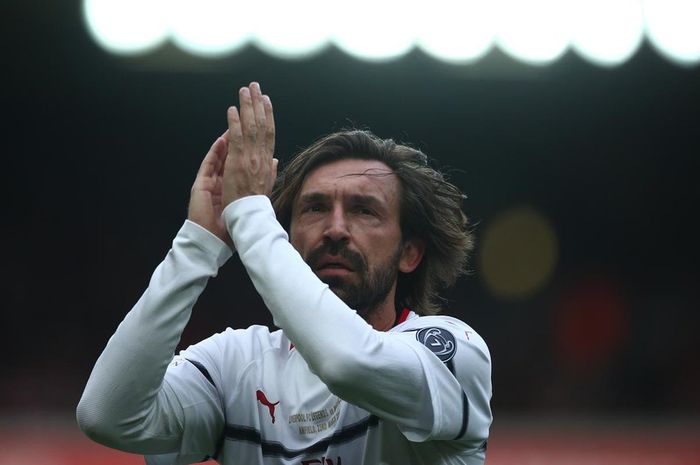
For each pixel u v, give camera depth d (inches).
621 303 3316.9
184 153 2992.1
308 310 322.7
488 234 3255.4
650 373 3166.8
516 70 2458.2
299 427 354.9
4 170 3038.9
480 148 2888.8
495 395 3083.2
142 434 348.8
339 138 376.2
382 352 323.0
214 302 2933.1
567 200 3221.0
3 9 2257.6
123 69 2488.9
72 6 2263.8
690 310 3314.5
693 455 1781.5
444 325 356.8
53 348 3009.4
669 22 2309.3
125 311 3100.4
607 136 2876.5
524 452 1811.0
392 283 375.2
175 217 3159.5
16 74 2532.0
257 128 351.3
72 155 3009.4
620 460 1696.6
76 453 1609.3
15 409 2778.1
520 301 3307.1
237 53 2399.1
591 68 2470.5
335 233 360.2
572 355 3238.2
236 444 362.0
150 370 337.4
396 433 346.3
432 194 388.5
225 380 367.9
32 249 3097.9
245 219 341.7
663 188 3201.3
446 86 2532.0
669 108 2706.7
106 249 3132.4
